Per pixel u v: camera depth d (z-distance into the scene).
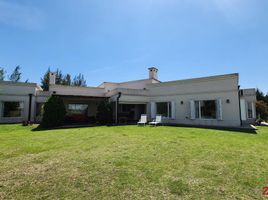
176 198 3.14
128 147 7.09
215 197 3.18
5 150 6.59
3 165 4.90
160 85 19.20
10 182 3.80
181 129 13.12
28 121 16.17
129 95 18.95
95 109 22.42
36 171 4.46
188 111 17.00
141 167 4.75
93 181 3.86
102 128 13.90
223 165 4.91
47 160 5.36
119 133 11.04
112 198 3.14
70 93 22.92
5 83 17.34
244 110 18.77
